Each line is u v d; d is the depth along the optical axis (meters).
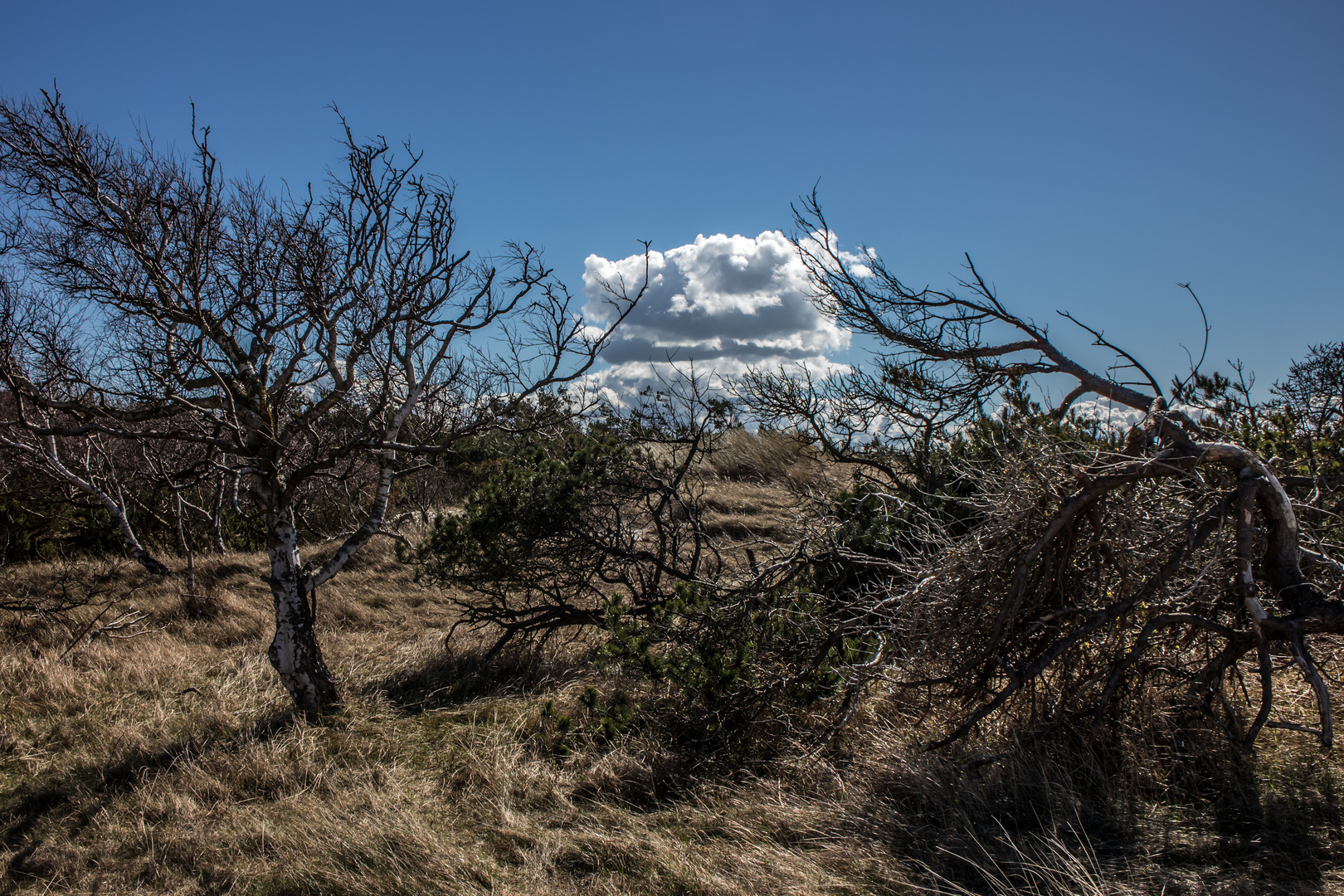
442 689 6.16
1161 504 4.09
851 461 6.88
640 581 7.00
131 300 4.91
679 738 4.80
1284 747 3.74
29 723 5.56
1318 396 6.61
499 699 5.90
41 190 4.94
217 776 4.53
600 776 4.33
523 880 3.35
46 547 11.70
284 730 5.15
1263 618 3.29
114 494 10.05
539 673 6.51
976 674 4.13
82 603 8.19
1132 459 3.82
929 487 6.04
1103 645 4.04
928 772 3.81
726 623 5.30
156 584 9.51
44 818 4.23
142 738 5.16
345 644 7.56
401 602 9.07
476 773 4.46
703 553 9.30
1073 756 3.79
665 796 4.21
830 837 3.53
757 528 10.17
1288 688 4.32
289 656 5.51
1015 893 2.92
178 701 6.02
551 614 6.82
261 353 5.75
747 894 3.08
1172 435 3.83
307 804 4.16
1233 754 3.61
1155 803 3.44
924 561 4.64
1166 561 3.92
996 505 4.09
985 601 4.02
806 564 5.90
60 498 10.24
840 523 6.11
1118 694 3.93
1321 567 3.79
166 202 4.96
